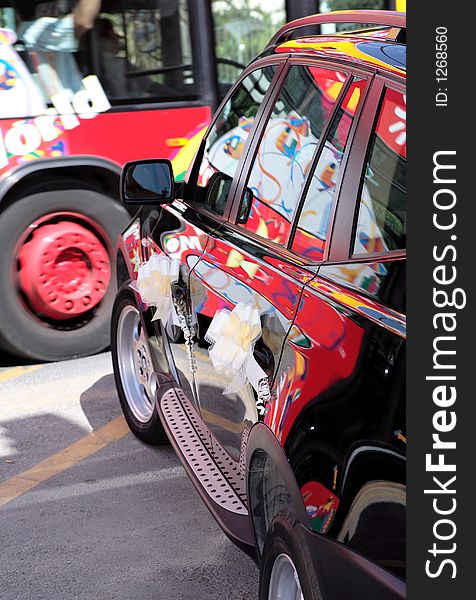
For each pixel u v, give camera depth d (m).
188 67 6.27
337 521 2.02
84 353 6.04
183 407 3.87
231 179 3.44
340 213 2.48
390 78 2.44
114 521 3.78
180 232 3.70
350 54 2.71
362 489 1.96
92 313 6.04
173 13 6.18
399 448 1.89
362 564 1.92
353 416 2.03
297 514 2.21
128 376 4.61
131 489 4.06
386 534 1.89
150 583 3.29
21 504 3.97
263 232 2.98
